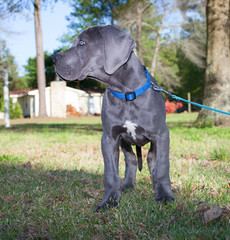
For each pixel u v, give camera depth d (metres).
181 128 10.79
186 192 3.13
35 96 31.30
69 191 3.34
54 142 8.30
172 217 2.49
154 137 2.90
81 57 2.80
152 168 3.26
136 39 24.50
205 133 8.87
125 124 2.85
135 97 2.79
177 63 36.50
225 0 10.95
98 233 2.29
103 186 3.61
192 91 35.00
